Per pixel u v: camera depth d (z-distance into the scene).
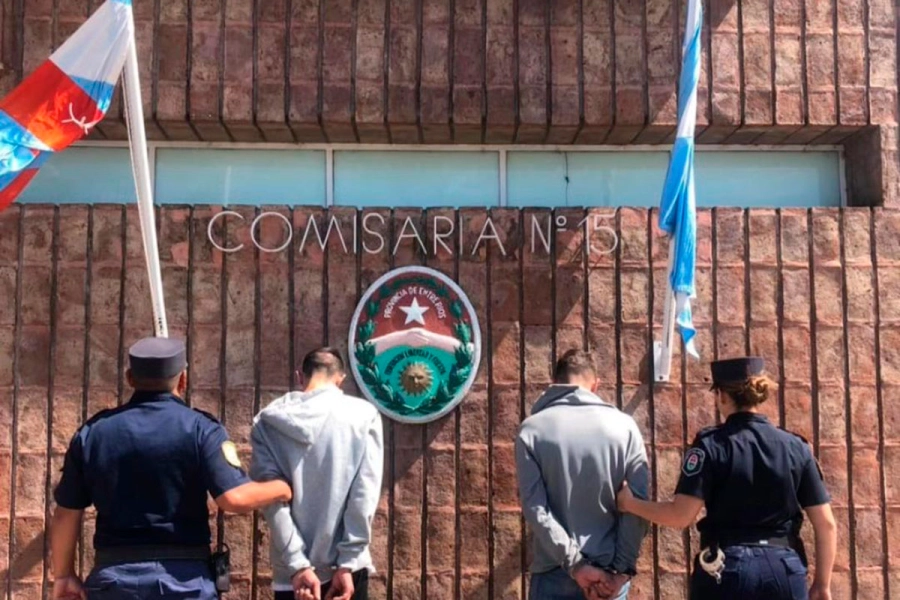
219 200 5.62
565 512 4.02
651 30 5.45
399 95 5.33
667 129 5.46
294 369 5.14
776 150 5.80
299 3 5.34
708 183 5.78
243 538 5.02
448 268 5.23
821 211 5.36
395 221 5.23
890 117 5.46
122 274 5.13
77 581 3.74
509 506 5.11
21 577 4.93
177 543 3.61
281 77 5.30
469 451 5.12
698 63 4.84
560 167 5.73
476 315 5.19
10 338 5.05
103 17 4.47
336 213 5.22
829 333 5.29
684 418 5.21
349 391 5.14
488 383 5.18
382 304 5.16
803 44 5.48
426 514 5.09
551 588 4.07
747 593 3.80
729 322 5.29
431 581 5.05
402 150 5.70
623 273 5.28
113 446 3.61
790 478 3.89
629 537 4.03
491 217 5.26
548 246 5.26
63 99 4.43
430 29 5.38
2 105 4.37
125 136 5.53
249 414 5.10
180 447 3.63
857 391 5.26
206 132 5.48
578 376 4.26
